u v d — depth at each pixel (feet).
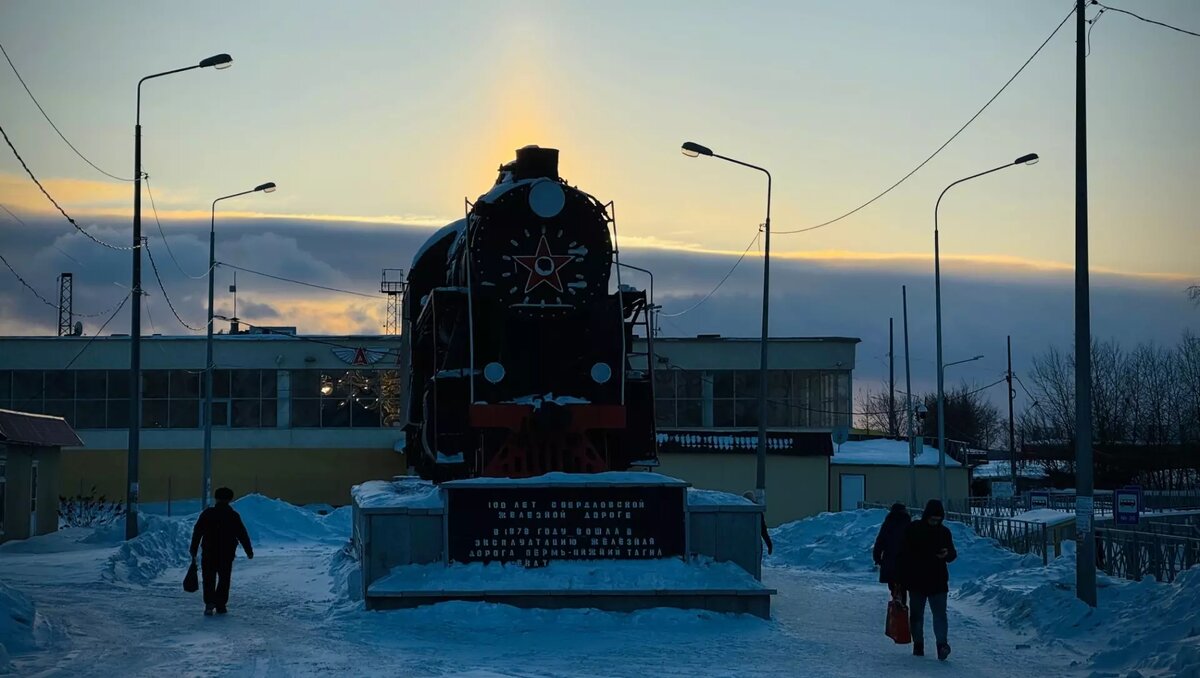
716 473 172.35
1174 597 53.42
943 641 49.52
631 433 68.69
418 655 47.52
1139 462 227.20
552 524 60.44
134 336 100.27
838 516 118.83
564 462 65.10
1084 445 61.57
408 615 57.26
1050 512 156.46
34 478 114.11
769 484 173.68
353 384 195.21
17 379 191.62
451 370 66.49
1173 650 46.88
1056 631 56.44
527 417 64.28
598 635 54.13
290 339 194.29
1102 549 87.30
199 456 192.65
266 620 56.90
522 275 66.59
